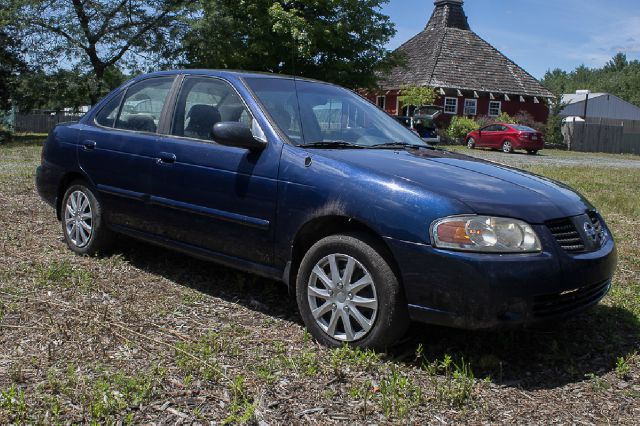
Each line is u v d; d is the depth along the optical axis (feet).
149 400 10.18
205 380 10.94
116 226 17.74
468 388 10.85
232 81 15.67
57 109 106.42
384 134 16.35
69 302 14.61
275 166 13.70
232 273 17.56
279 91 15.67
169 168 15.79
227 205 14.48
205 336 12.87
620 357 12.80
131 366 11.42
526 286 11.19
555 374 12.00
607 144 135.33
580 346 13.38
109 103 18.69
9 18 88.17
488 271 11.04
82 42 91.30
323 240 12.71
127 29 92.38
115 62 95.71
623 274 19.30
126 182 17.03
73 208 18.93
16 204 26.94
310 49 92.12
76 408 9.82
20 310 13.88
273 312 14.71
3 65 94.27
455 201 11.59
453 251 11.24
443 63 135.44
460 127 119.24
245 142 13.91
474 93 133.59
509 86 138.31
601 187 44.45
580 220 12.58
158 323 13.60
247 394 10.50
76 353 11.84
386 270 11.85
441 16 148.46
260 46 93.91
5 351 11.81
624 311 15.60
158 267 17.92
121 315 13.88
